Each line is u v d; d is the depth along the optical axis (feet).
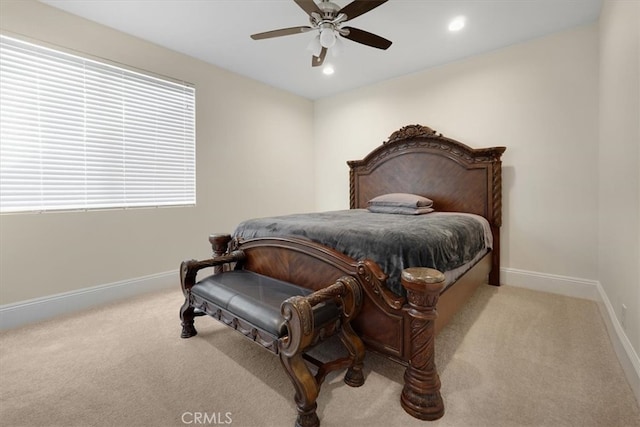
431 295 4.12
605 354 5.64
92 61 8.29
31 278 7.38
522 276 9.68
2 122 6.97
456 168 10.44
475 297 8.75
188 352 5.90
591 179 8.46
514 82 9.62
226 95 11.69
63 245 7.86
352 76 12.32
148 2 7.45
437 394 4.18
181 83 10.25
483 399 4.45
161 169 9.91
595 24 8.29
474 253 7.39
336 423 4.03
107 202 8.70
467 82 10.57
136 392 4.71
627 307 5.32
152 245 9.65
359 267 4.87
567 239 8.90
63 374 5.16
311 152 15.49
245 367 5.39
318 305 4.61
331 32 6.55
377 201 10.64
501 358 5.55
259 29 8.72
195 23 8.41
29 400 4.51
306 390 3.89
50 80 7.61
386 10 7.80
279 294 5.30
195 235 10.83
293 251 6.05
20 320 7.14
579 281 8.72
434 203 10.96
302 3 5.97
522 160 9.56
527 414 4.14
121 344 6.20
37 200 7.50
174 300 8.74
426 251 4.81
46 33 7.48
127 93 9.03
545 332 6.54
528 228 9.53
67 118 7.90
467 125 10.61
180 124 10.35
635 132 5.05
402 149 11.76
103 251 8.58
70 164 7.99
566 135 8.80
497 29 8.73
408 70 11.68
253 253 7.07
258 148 12.99
